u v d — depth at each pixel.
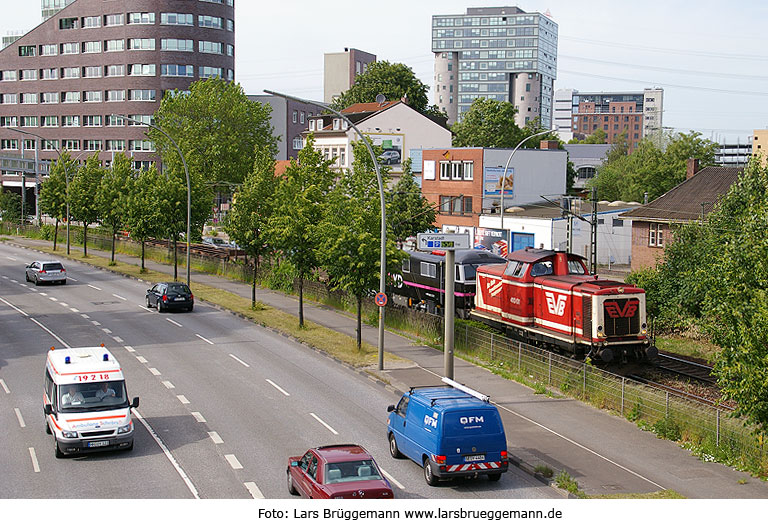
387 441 22.72
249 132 91.88
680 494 18.33
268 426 23.97
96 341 36.75
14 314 43.94
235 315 44.47
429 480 19.05
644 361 29.80
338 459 16.73
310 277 40.50
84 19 111.69
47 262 56.59
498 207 71.56
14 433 23.06
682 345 36.72
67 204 72.44
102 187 65.94
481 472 18.81
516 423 24.33
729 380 18.66
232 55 112.25
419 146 89.19
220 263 61.81
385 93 110.12
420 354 34.28
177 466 20.33
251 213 44.69
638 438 22.97
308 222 38.72
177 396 27.39
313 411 25.70
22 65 116.88
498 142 104.06
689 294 36.09
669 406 23.70
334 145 88.88
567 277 32.47
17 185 116.69
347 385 29.36
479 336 33.69
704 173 57.84
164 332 39.25
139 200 58.47
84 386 21.70
